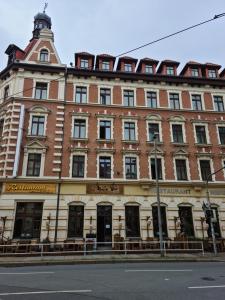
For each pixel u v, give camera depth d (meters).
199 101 27.48
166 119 25.81
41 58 25.91
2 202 20.53
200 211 23.00
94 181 22.31
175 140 25.47
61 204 21.38
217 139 25.88
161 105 26.38
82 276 10.55
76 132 24.22
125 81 26.67
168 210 22.62
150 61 28.08
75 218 21.50
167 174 23.77
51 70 25.30
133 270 12.05
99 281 9.61
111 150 23.58
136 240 21.25
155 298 7.40
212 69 29.33
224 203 23.52
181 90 27.33
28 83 24.59
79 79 25.92
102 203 21.97
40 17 31.47
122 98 25.97
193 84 27.72
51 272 11.56
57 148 22.95
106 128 24.77
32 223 20.73
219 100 27.86
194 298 7.44
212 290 8.39
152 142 24.62
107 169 23.28
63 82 25.33
